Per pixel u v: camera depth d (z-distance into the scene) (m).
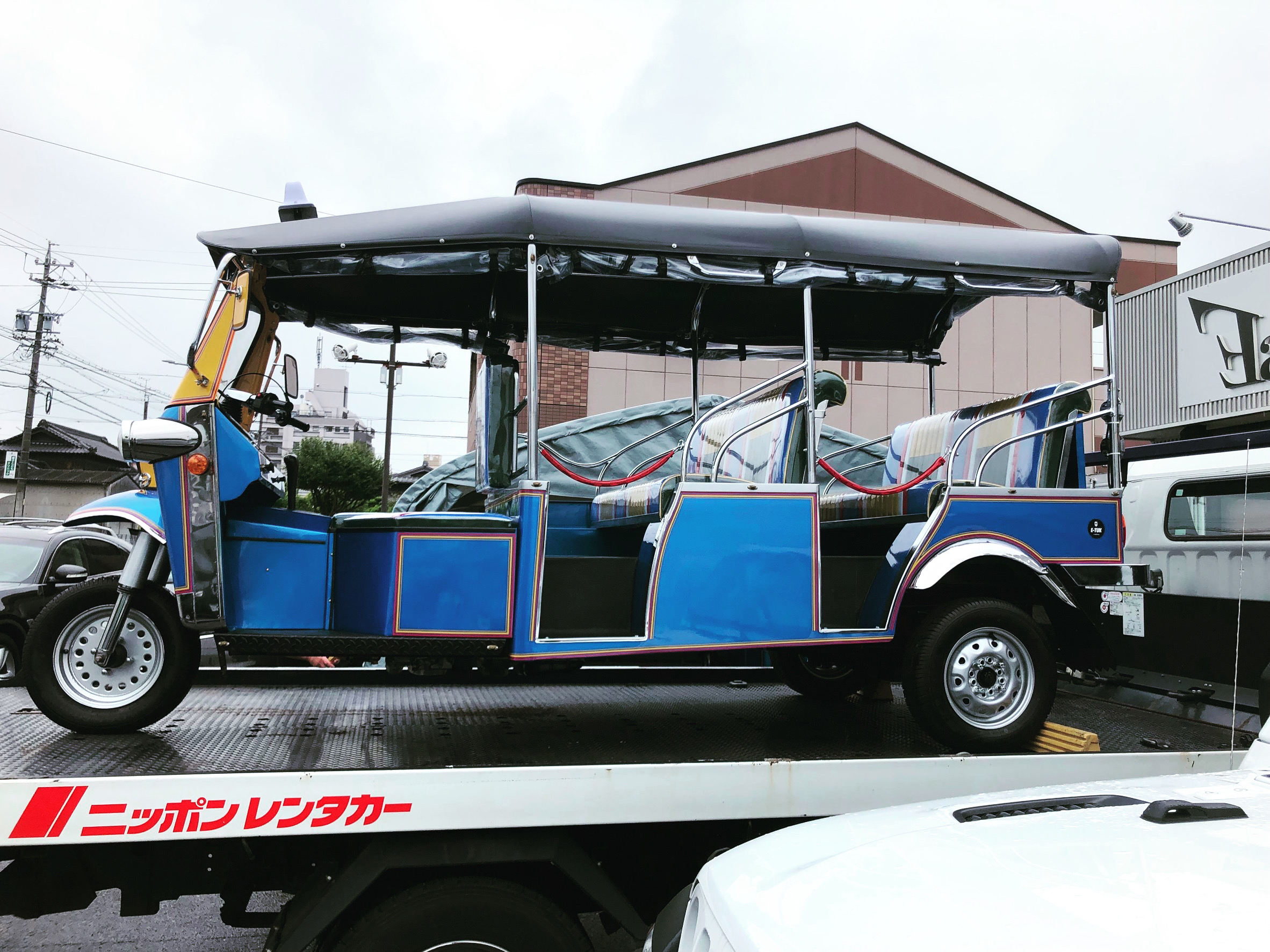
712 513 3.43
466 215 3.35
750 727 3.65
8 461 30.56
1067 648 3.90
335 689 4.42
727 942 1.67
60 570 8.15
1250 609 4.50
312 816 2.40
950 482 3.70
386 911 2.43
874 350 5.21
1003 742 3.45
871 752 3.13
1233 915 1.35
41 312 27.25
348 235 3.34
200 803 2.36
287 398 3.96
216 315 3.29
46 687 3.05
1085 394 3.98
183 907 4.25
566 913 2.51
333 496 21.62
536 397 3.33
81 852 2.50
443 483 9.55
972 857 1.66
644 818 2.64
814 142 15.03
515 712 3.88
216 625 3.13
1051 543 3.74
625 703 4.25
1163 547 6.16
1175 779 2.22
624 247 3.44
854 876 1.68
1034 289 3.98
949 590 3.83
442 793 2.47
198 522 3.15
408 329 4.58
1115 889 1.46
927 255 3.72
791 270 3.71
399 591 3.19
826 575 3.80
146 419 3.15
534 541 3.26
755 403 4.30
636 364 13.10
